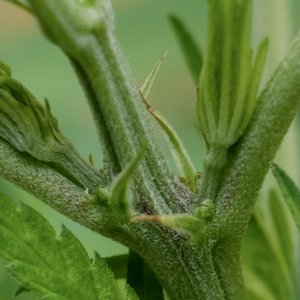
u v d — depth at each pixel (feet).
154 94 1.18
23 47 1.17
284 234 0.46
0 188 0.50
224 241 0.38
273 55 0.49
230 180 0.37
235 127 0.36
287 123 0.36
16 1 0.33
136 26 1.16
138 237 0.37
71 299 0.36
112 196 0.35
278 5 0.49
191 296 0.38
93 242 0.63
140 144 0.36
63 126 1.02
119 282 0.41
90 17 0.34
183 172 0.39
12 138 0.37
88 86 0.35
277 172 0.37
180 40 0.48
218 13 0.34
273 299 0.46
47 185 0.37
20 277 0.36
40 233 0.36
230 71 0.36
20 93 0.36
